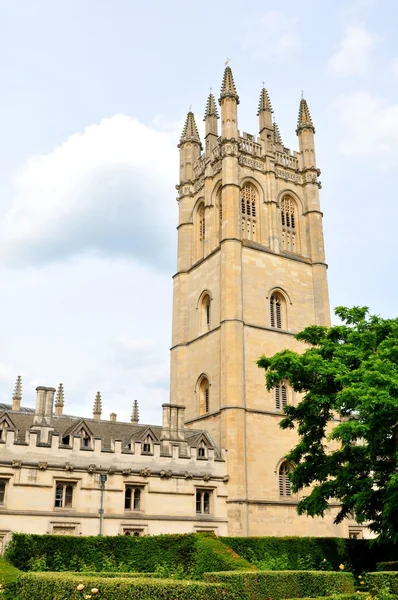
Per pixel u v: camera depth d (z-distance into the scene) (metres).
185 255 75.69
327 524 60.59
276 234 71.12
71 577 22.86
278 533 57.66
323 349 43.34
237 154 70.94
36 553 37.16
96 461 50.66
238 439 58.12
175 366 70.69
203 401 66.44
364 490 39.22
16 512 45.91
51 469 48.25
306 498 42.97
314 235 73.88
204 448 57.38
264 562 42.09
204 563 36.50
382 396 33.66
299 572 28.03
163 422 56.72
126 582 21.25
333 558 46.28
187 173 79.62
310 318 70.31
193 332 70.50
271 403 62.72
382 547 46.22
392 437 38.06
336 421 65.19
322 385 41.34
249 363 62.88
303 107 81.19
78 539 38.56
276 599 26.64
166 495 52.81
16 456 47.38
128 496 51.69
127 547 39.28
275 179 74.12
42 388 50.88
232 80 74.38
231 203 67.94
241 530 54.75
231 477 56.75
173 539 39.03
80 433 51.88
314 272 72.38
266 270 68.38
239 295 64.31
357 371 37.53
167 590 21.08
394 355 37.59
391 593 27.59
